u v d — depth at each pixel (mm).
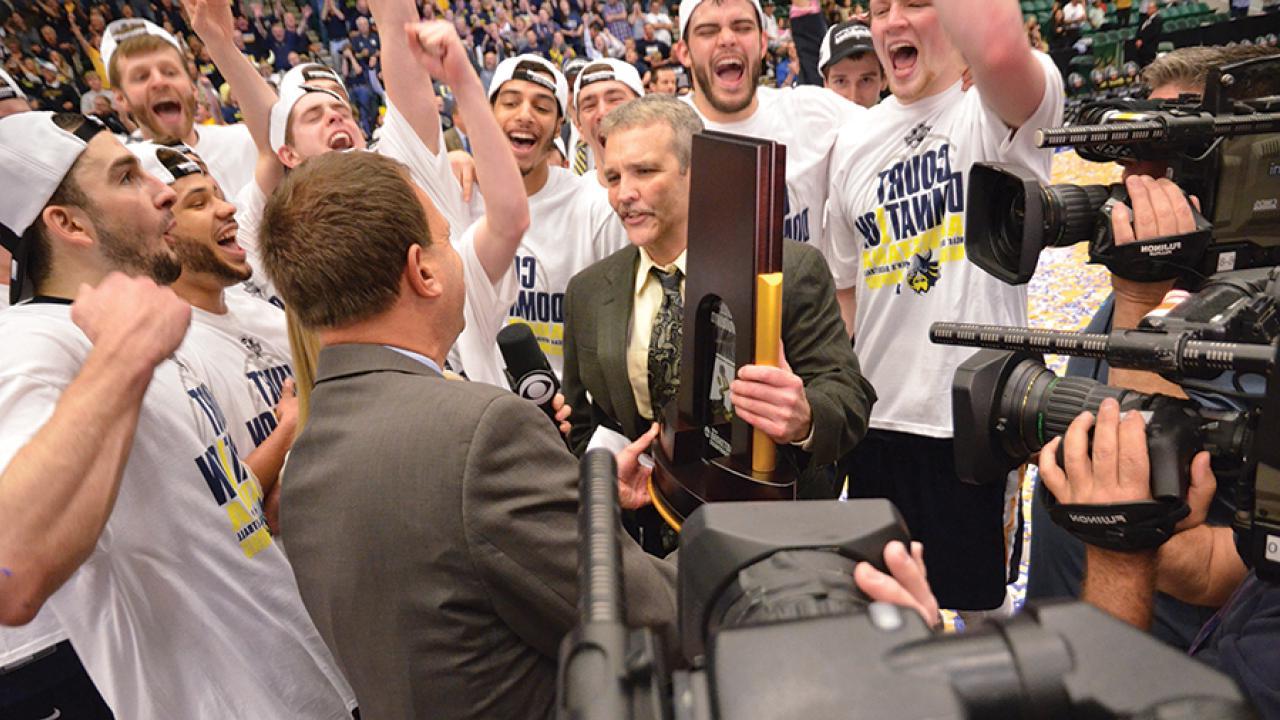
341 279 1071
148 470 1361
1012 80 1742
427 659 983
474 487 956
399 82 2041
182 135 3701
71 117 1400
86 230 1385
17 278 1389
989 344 1030
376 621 1002
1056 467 933
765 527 582
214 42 2619
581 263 2855
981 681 345
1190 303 934
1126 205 1172
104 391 1056
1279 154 1071
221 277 1729
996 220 1361
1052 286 5215
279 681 1514
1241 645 795
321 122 2705
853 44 3832
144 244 1442
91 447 1031
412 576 970
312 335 1404
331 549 1018
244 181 4000
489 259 1949
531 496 984
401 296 1107
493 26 12648
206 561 1432
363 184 1077
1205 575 1062
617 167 1718
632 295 1885
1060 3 10898
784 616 487
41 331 1257
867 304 2557
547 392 1813
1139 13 10898
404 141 2086
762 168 1246
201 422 1469
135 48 3537
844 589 521
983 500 2422
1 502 979
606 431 1807
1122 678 345
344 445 1031
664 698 375
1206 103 1131
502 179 1853
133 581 1367
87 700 1868
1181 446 844
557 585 980
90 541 1034
